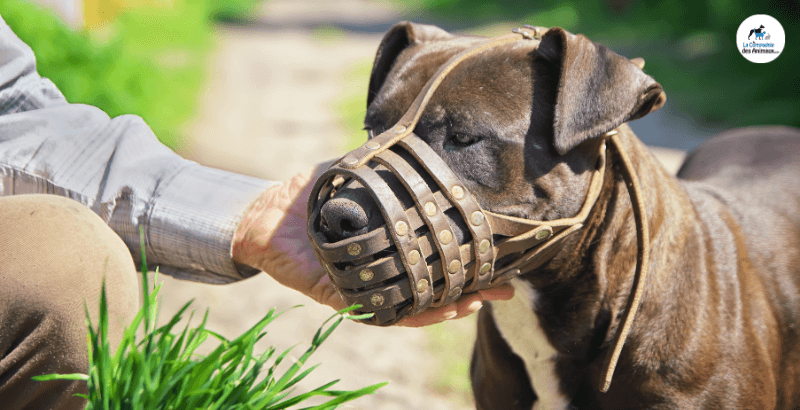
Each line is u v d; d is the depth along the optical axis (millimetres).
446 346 3598
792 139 3115
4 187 1751
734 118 8242
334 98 10688
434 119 1716
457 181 1593
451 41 2014
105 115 1936
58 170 1785
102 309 1276
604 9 16781
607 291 1923
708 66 10398
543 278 1923
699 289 1938
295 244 1855
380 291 1586
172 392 1339
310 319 3859
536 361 2088
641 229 1815
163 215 1813
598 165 1812
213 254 1827
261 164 6902
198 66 11188
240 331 3619
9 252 1288
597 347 1966
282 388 1337
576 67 1683
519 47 1807
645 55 12117
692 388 1877
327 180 1646
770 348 2068
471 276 1663
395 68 1990
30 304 1277
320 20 25375
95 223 1444
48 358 1329
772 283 2217
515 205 1720
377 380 3256
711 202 2268
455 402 3115
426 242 1566
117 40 7250
